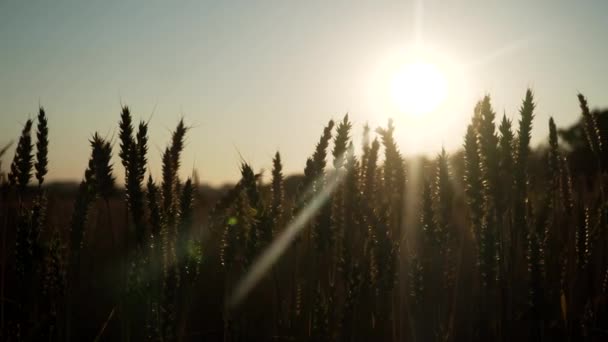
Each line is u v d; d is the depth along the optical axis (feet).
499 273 9.25
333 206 9.33
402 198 9.74
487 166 8.94
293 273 9.11
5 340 9.19
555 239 11.16
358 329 9.30
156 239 8.92
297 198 8.96
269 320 10.14
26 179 9.89
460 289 10.25
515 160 9.16
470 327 9.97
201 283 11.39
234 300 9.53
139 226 8.86
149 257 8.86
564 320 10.41
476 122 9.12
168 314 8.90
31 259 9.23
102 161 9.03
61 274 9.43
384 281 9.26
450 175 9.26
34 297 9.32
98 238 11.50
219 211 10.45
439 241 9.16
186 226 9.25
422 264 9.15
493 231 9.02
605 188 11.34
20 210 9.70
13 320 9.25
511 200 9.20
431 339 9.05
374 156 10.03
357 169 9.50
